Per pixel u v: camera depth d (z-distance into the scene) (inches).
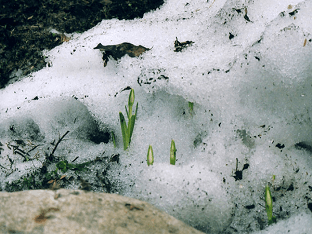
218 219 34.4
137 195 35.3
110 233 30.6
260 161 35.9
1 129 39.3
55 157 37.8
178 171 35.4
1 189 36.9
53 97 39.4
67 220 30.7
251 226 34.8
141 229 31.0
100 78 39.4
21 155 38.1
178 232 31.2
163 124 37.6
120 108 38.3
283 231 34.1
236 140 36.2
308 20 36.9
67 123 39.0
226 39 39.0
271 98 36.2
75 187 36.5
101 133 38.6
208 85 36.4
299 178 35.6
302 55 36.0
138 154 37.0
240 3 40.0
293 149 36.3
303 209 34.9
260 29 38.5
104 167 37.0
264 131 36.2
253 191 35.5
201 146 36.4
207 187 34.9
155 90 37.5
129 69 39.0
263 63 36.3
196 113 37.2
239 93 36.3
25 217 30.5
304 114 36.0
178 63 37.9
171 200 34.7
